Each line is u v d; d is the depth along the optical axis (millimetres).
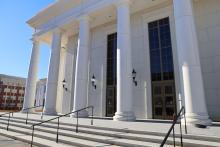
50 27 22750
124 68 13656
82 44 17578
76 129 10547
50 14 23016
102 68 21203
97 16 18703
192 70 10586
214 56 14344
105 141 8312
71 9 20609
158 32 17875
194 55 10844
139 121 12930
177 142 7055
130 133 8969
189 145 6789
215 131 8234
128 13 14938
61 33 22281
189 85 10453
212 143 6602
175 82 15781
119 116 12945
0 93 81875
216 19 14836
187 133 7785
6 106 82625
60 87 26094
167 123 11641
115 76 19953
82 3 19250
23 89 89688
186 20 11398
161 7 17875
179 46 11398
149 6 18391
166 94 16172
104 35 22000
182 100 10883
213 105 13672
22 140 10445
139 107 17266
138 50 18672
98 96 20703
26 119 14859
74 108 16469
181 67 11094
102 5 16828
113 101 19453
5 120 17391
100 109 20109
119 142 7844
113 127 9914
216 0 15148
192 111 10086
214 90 13852
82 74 17000
